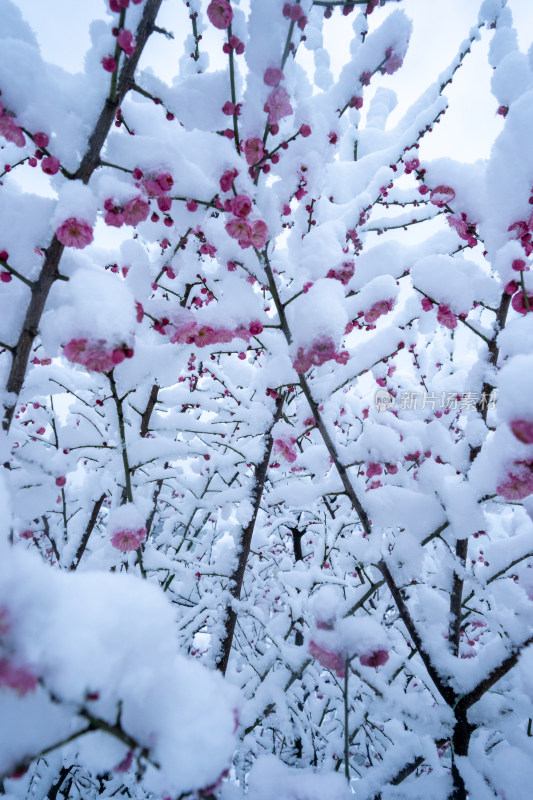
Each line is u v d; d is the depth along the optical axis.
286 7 0.44
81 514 0.99
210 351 0.62
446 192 0.58
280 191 0.54
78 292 0.38
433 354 1.18
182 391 0.80
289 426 0.67
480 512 0.48
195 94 0.47
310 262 0.51
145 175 0.46
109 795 0.74
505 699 0.49
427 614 0.56
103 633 0.29
